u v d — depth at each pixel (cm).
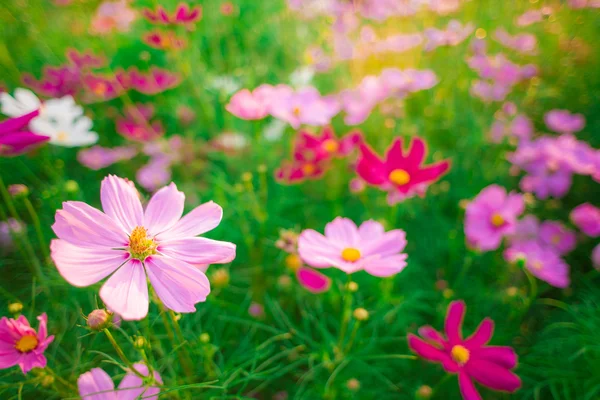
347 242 37
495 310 50
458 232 56
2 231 51
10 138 34
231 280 51
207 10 82
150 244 30
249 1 91
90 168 63
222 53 86
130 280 29
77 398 32
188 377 38
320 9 80
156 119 74
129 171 65
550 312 50
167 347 44
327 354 41
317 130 65
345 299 39
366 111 59
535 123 68
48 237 53
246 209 53
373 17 80
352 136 54
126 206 31
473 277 53
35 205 57
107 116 70
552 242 50
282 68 83
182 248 30
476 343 37
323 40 78
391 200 43
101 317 30
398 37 72
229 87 69
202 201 59
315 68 71
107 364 42
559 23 77
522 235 50
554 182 54
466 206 48
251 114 48
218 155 65
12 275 51
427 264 55
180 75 71
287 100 52
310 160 53
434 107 70
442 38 68
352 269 34
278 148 66
